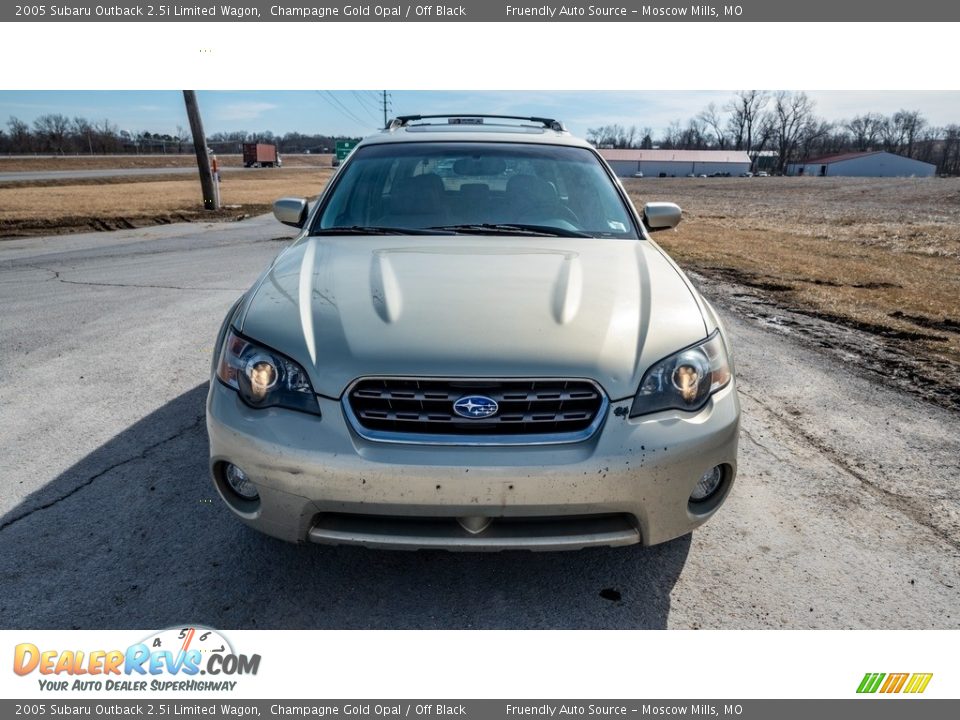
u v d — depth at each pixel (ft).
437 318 6.72
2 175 146.30
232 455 6.40
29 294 21.34
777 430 11.26
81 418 11.32
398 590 7.23
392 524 6.29
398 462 5.99
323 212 10.03
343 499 6.11
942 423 11.60
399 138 11.59
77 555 7.61
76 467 9.62
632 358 6.48
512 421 6.17
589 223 9.87
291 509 6.28
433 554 7.83
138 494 8.91
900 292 23.89
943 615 6.95
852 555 7.88
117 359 14.44
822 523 8.53
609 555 7.86
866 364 14.69
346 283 7.49
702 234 46.09
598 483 6.08
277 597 7.07
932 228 57.72
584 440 6.20
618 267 8.19
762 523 8.51
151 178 138.10
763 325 18.01
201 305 19.70
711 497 6.89
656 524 6.43
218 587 7.18
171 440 10.52
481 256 8.36
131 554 7.66
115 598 6.97
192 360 14.43
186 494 8.93
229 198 74.90
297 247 9.11
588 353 6.39
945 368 14.40
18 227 41.91
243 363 6.61
